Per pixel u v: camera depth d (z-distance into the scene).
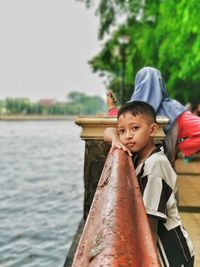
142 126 1.74
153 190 1.57
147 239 0.96
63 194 12.05
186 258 1.67
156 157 1.64
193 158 11.80
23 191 12.62
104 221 0.96
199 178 8.56
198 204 5.91
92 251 0.82
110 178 1.33
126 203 1.11
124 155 1.66
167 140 3.53
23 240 7.29
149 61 18.27
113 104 5.64
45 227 8.23
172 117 3.50
